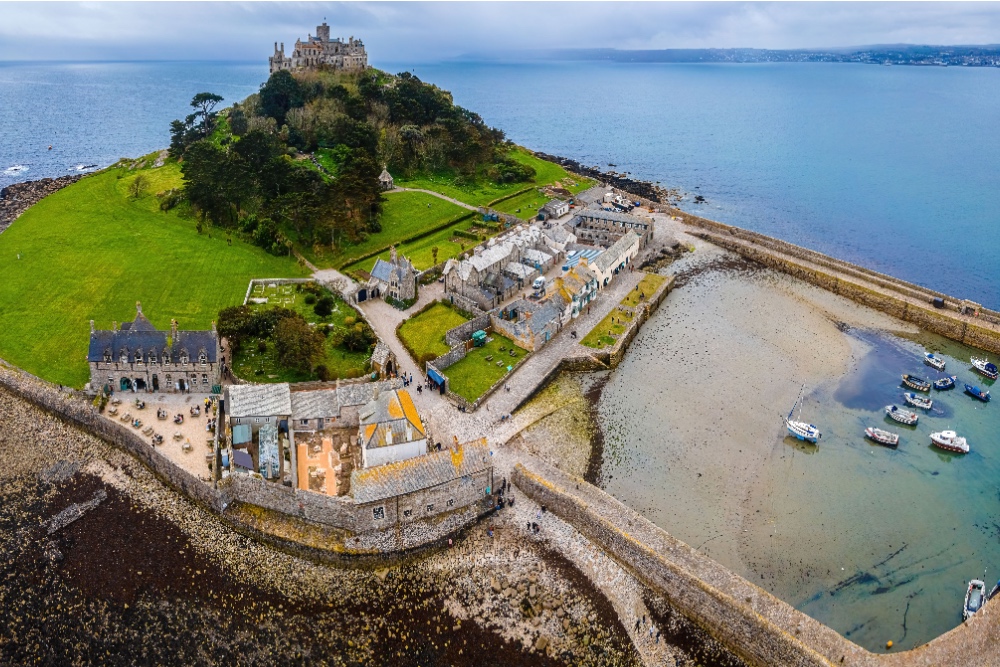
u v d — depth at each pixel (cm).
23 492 10538
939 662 8219
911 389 14150
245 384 12100
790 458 12075
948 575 9919
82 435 11625
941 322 16362
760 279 19162
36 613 8719
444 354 13538
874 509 11044
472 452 10062
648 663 8444
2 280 16588
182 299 16000
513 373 13638
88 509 10188
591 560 9631
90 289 16250
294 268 18100
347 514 9481
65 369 12975
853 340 16012
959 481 11700
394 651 8394
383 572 9294
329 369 13338
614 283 18075
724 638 8769
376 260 18275
